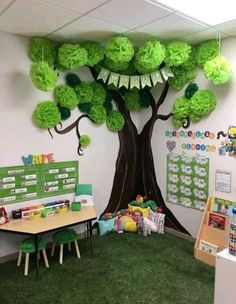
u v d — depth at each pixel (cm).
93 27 246
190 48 268
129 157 374
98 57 276
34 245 252
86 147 328
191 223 324
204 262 272
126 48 244
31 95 279
